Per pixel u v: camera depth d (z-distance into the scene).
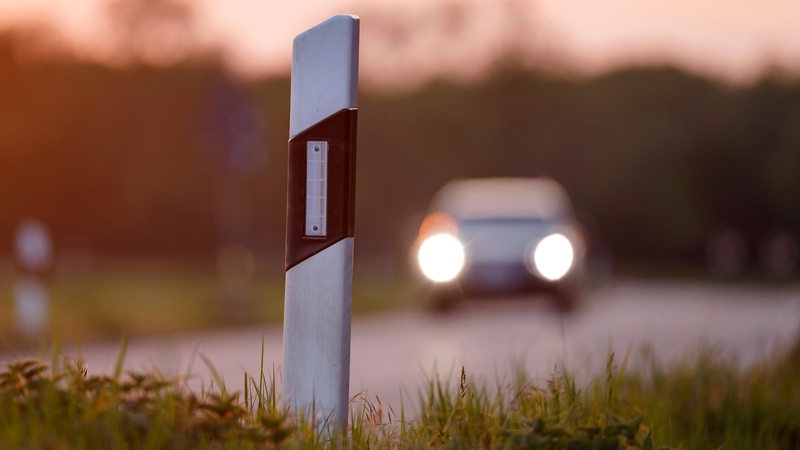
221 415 5.43
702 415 9.49
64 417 5.04
